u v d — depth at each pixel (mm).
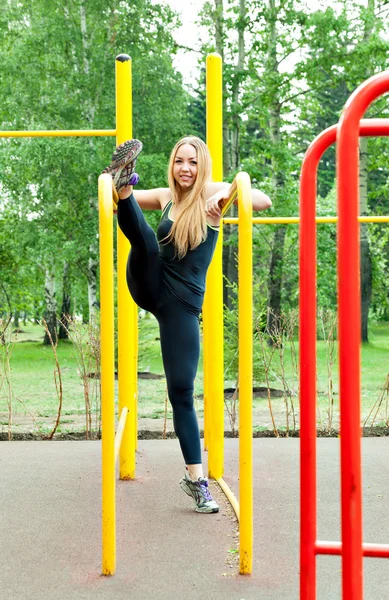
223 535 2789
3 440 5270
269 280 18234
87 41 17234
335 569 2441
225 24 17641
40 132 3676
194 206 2918
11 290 20547
